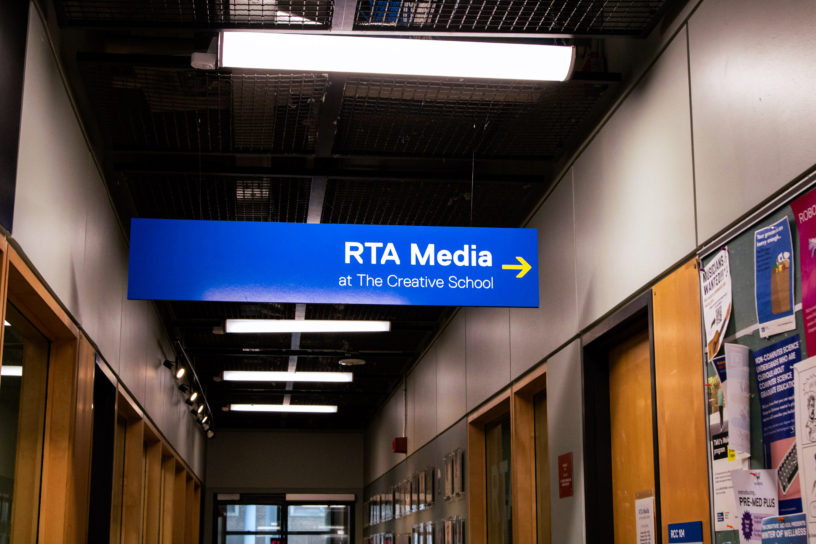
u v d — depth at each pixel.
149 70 4.21
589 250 4.66
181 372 8.89
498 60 3.65
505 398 6.35
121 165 5.29
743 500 2.94
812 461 2.54
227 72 4.22
